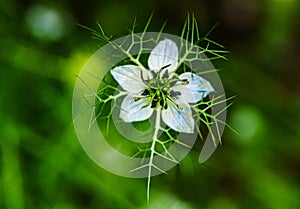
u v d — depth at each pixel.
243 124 0.48
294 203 0.47
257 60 0.52
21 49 0.47
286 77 0.52
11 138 0.45
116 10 0.50
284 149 0.49
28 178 0.45
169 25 0.51
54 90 0.46
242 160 0.48
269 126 0.49
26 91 0.46
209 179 0.47
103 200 0.45
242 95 0.50
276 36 0.53
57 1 0.49
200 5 0.52
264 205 0.47
